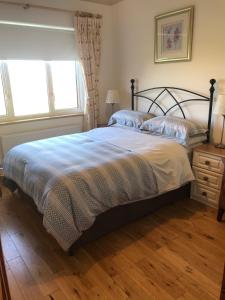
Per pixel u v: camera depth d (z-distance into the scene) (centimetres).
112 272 189
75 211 192
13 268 194
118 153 252
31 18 348
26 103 383
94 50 411
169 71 351
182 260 200
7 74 355
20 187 263
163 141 290
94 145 283
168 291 171
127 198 225
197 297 166
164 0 335
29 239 231
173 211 276
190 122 301
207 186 280
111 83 458
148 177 238
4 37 337
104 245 221
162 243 222
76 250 213
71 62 411
